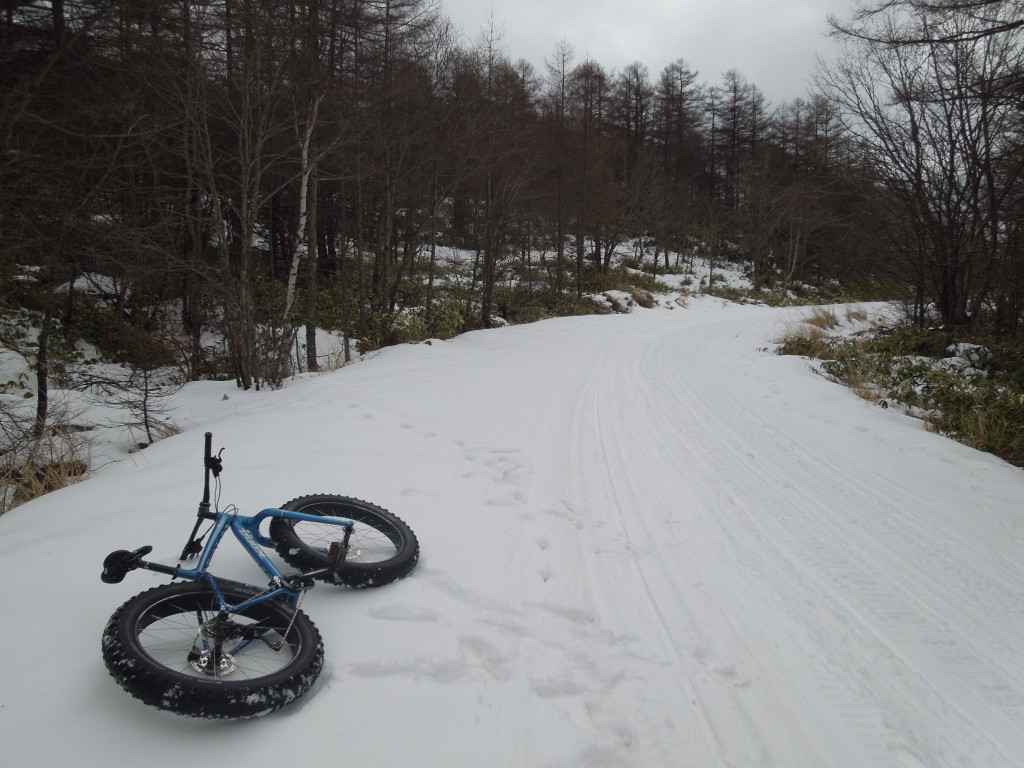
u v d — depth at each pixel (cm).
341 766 231
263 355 1209
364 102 1287
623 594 377
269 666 277
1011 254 1128
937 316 1392
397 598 347
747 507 520
